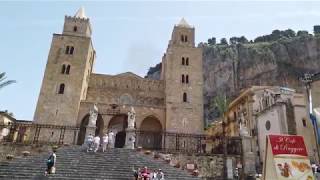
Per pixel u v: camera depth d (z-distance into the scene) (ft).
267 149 46.98
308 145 106.52
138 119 162.30
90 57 183.73
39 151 94.32
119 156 88.58
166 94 173.27
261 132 134.10
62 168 71.82
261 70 321.73
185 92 173.06
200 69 181.78
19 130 134.51
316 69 310.65
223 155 100.42
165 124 164.35
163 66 211.41
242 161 102.47
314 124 87.35
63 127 126.72
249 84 319.06
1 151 94.84
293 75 311.47
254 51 338.75
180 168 90.22
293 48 330.34
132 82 193.67
